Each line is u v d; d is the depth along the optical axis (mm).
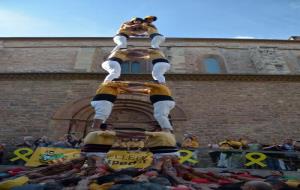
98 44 19656
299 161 9680
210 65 19234
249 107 15844
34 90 15883
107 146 5438
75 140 12039
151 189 4055
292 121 15492
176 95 16094
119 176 4957
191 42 20359
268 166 9562
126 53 6734
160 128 6105
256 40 20938
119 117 15383
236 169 8617
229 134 14867
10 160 9711
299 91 16594
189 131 14867
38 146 10844
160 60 6645
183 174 5586
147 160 7531
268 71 18344
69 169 5750
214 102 15930
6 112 15086
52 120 14859
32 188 4297
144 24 7441
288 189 4750
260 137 14875
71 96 15766
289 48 20688
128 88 6055
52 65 18094
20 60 18297
